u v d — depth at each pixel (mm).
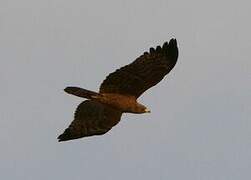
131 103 32344
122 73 32500
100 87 32406
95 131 32125
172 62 32750
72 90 32281
